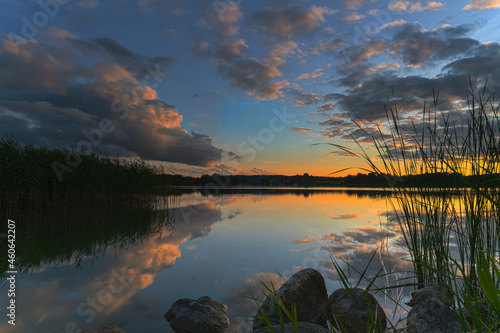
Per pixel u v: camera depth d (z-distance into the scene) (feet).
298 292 7.04
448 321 5.20
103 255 12.30
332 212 24.94
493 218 6.23
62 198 26.14
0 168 22.54
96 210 26.58
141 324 6.58
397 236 14.73
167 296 8.03
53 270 10.36
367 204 31.83
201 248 13.21
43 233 16.81
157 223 19.99
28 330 6.22
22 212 24.00
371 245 12.89
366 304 6.62
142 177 31.60
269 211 25.99
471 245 5.98
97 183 28.04
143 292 8.34
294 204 32.35
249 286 8.62
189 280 9.21
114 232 17.12
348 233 15.79
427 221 7.44
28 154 25.44
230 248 13.07
